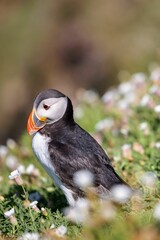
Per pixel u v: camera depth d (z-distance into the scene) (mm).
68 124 10312
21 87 32812
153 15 30578
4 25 34781
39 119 10281
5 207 10109
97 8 33156
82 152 9961
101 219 7699
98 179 9797
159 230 7477
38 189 11773
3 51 33844
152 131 13367
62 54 32812
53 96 10281
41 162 10289
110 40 31359
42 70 32938
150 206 9461
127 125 13820
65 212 9781
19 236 9266
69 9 34031
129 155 11617
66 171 9883
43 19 34219
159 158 11156
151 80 16156
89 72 31500
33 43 33656
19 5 35625
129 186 10000
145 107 14297
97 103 17656
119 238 7434
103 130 14227
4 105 32438
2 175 14031
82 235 8641
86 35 32594
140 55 29188
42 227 9320
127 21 31422
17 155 15094
